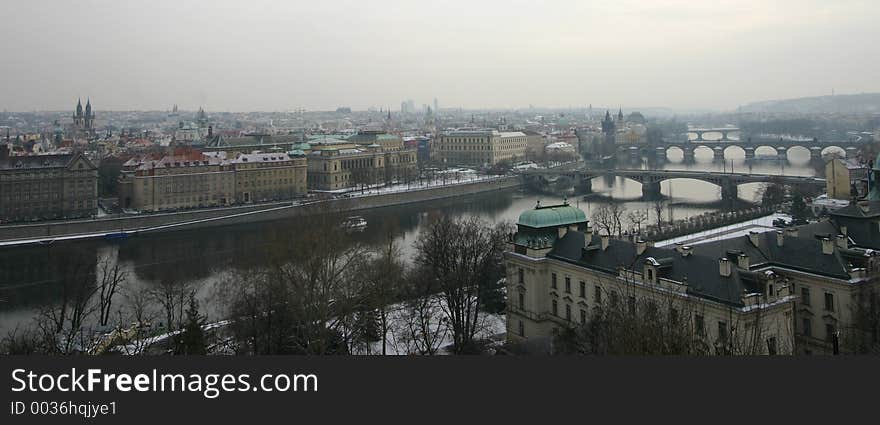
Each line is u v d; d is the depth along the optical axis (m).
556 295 165.50
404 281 198.38
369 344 161.25
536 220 170.75
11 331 188.88
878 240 161.12
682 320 102.44
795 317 146.38
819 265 142.38
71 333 148.25
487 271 196.62
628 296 118.50
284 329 154.62
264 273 184.62
